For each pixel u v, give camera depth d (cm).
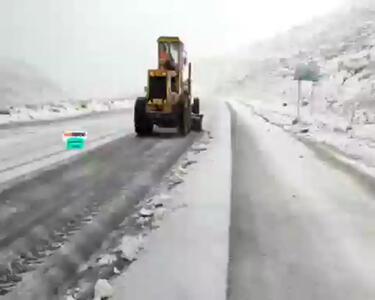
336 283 417
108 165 991
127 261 475
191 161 1020
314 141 1381
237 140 1387
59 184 809
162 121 1559
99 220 612
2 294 410
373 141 1393
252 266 452
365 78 3312
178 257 476
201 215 616
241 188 762
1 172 898
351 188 768
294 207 652
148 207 668
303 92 4272
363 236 537
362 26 6400
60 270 460
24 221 604
